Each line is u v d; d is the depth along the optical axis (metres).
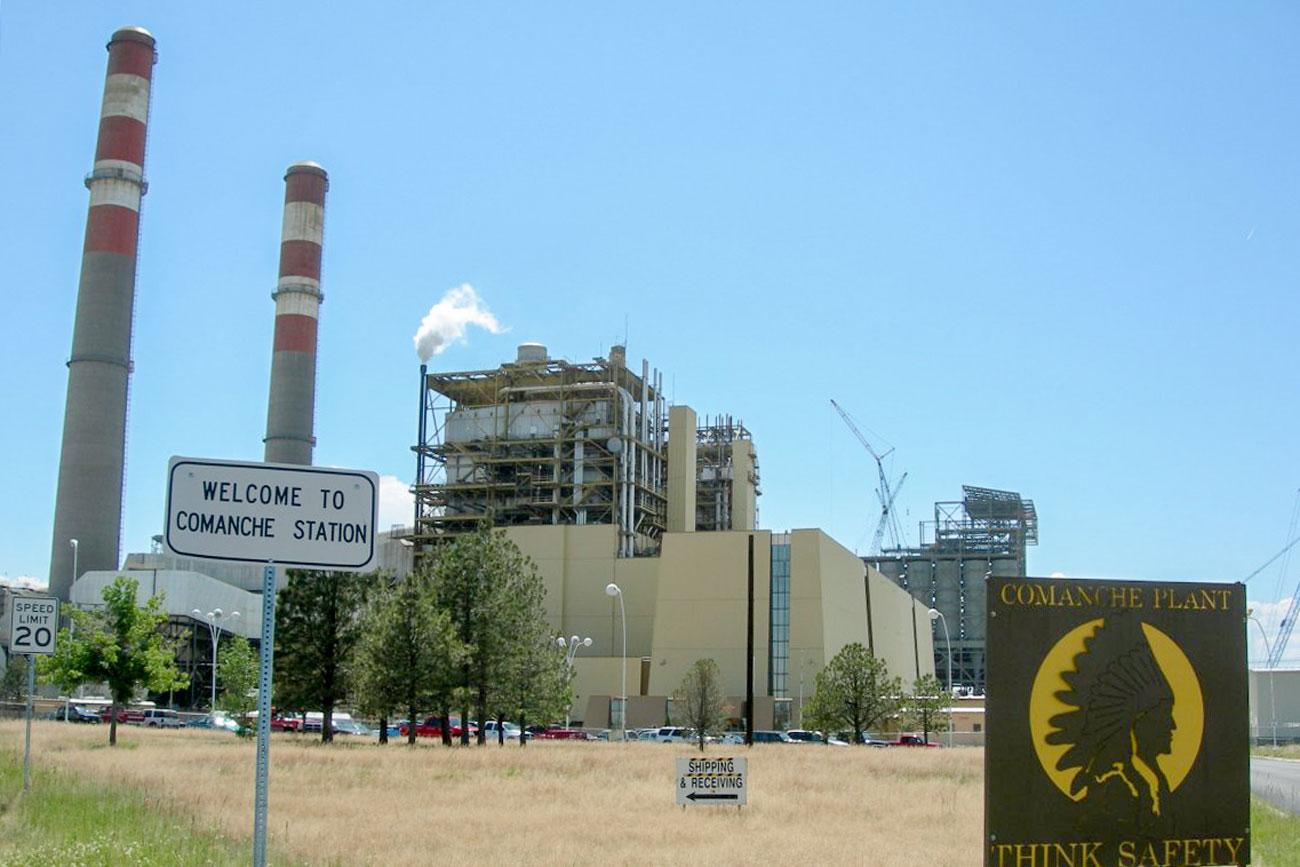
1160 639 11.38
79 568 115.44
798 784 34.72
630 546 126.94
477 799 28.80
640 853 19.19
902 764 46.00
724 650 110.25
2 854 16.20
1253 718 107.56
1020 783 11.02
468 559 65.38
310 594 61.97
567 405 134.12
